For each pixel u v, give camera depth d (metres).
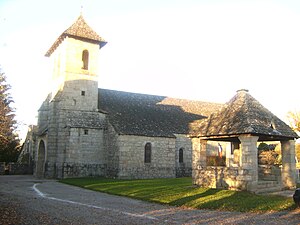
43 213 11.05
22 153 43.38
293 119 34.25
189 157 32.56
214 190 16.03
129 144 28.53
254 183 15.51
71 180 25.77
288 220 10.24
